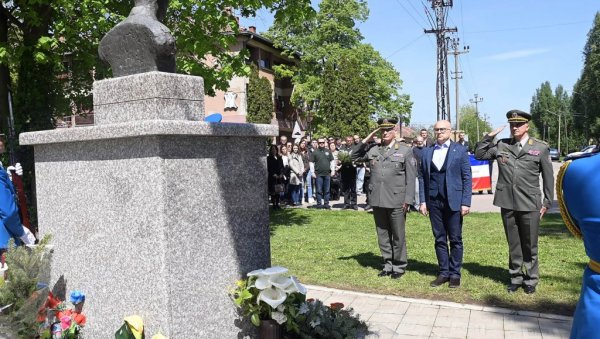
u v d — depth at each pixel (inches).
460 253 256.5
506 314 213.0
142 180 124.3
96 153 134.3
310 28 1529.3
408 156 271.1
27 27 447.2
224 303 134.1
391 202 270.2
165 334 121.6
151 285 123.6
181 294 124.5
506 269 287.3
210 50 459.8
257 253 143.6
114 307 131.6
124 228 128.6
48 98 468.4
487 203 631.8
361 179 633.6
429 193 261.3
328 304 229.8
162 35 137.6
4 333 126.0
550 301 228.2
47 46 404.2
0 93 458.6
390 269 281.3
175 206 124.0
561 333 189.8
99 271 134.9
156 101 132.6
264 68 1582.2
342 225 478.3
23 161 441.1
